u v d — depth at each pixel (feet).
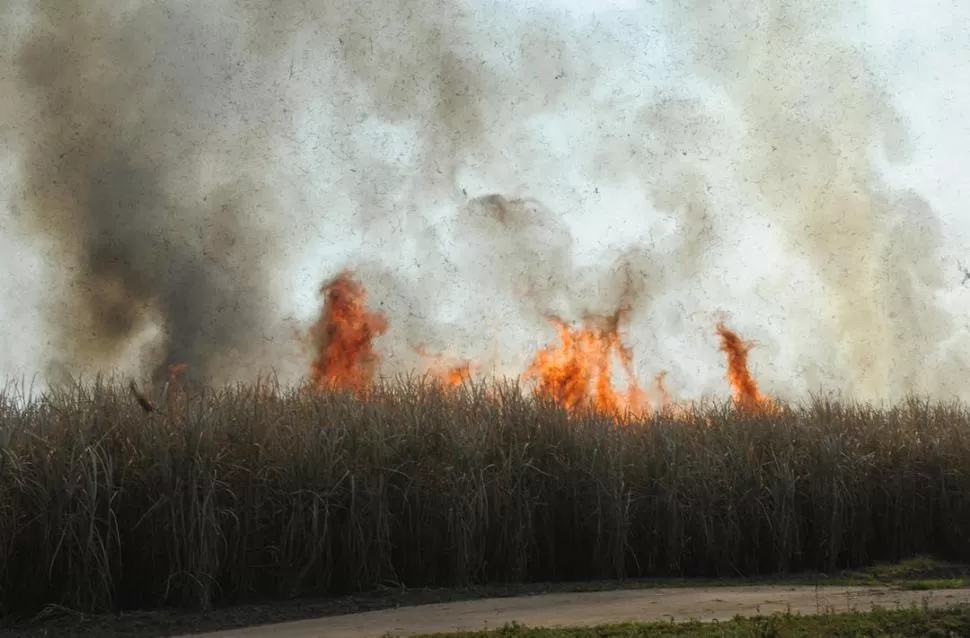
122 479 34.65
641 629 28.91
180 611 33.60
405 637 28.81
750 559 41.60
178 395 38.17
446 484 37.50
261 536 35.73
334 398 40.55
